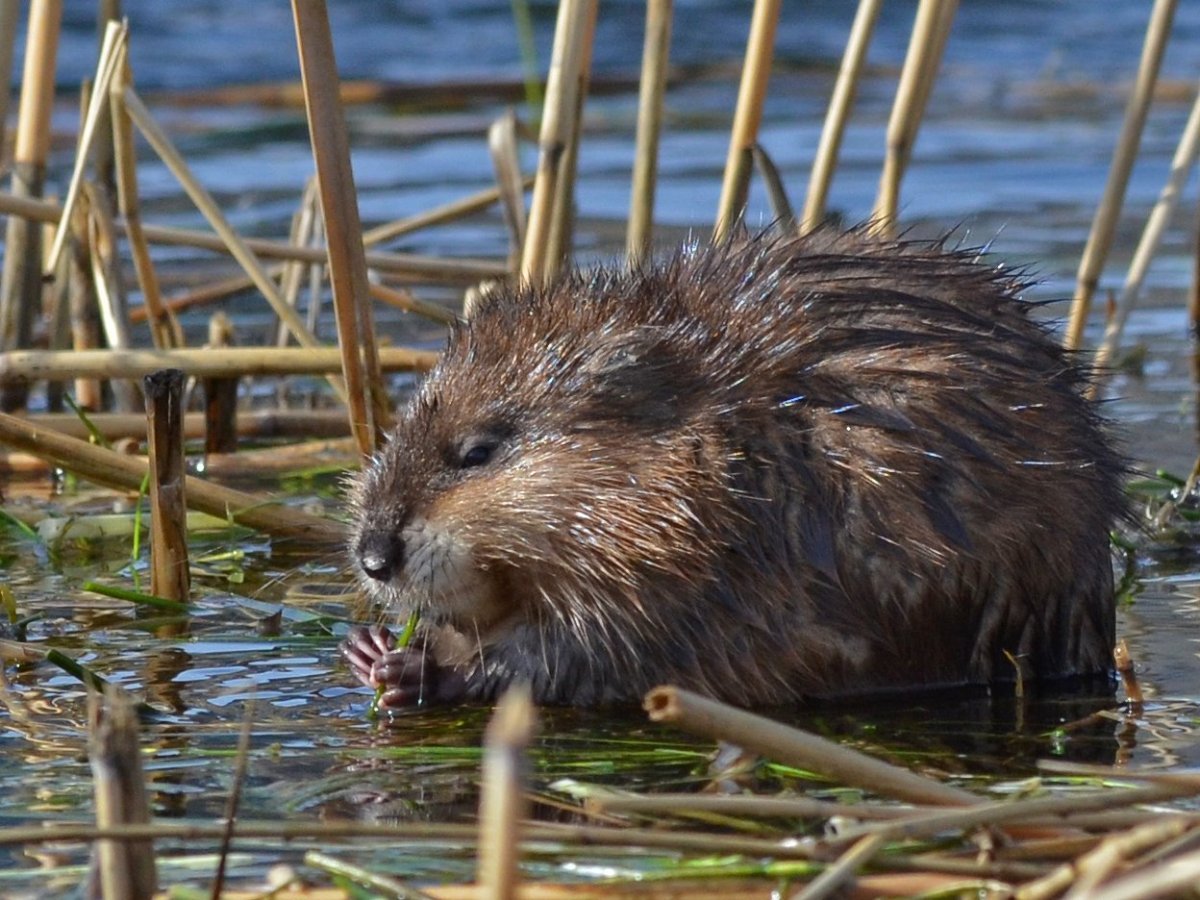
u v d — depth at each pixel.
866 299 9.90
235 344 16.47
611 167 24.98
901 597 9.50
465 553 9.47
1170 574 11.84
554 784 8.10
